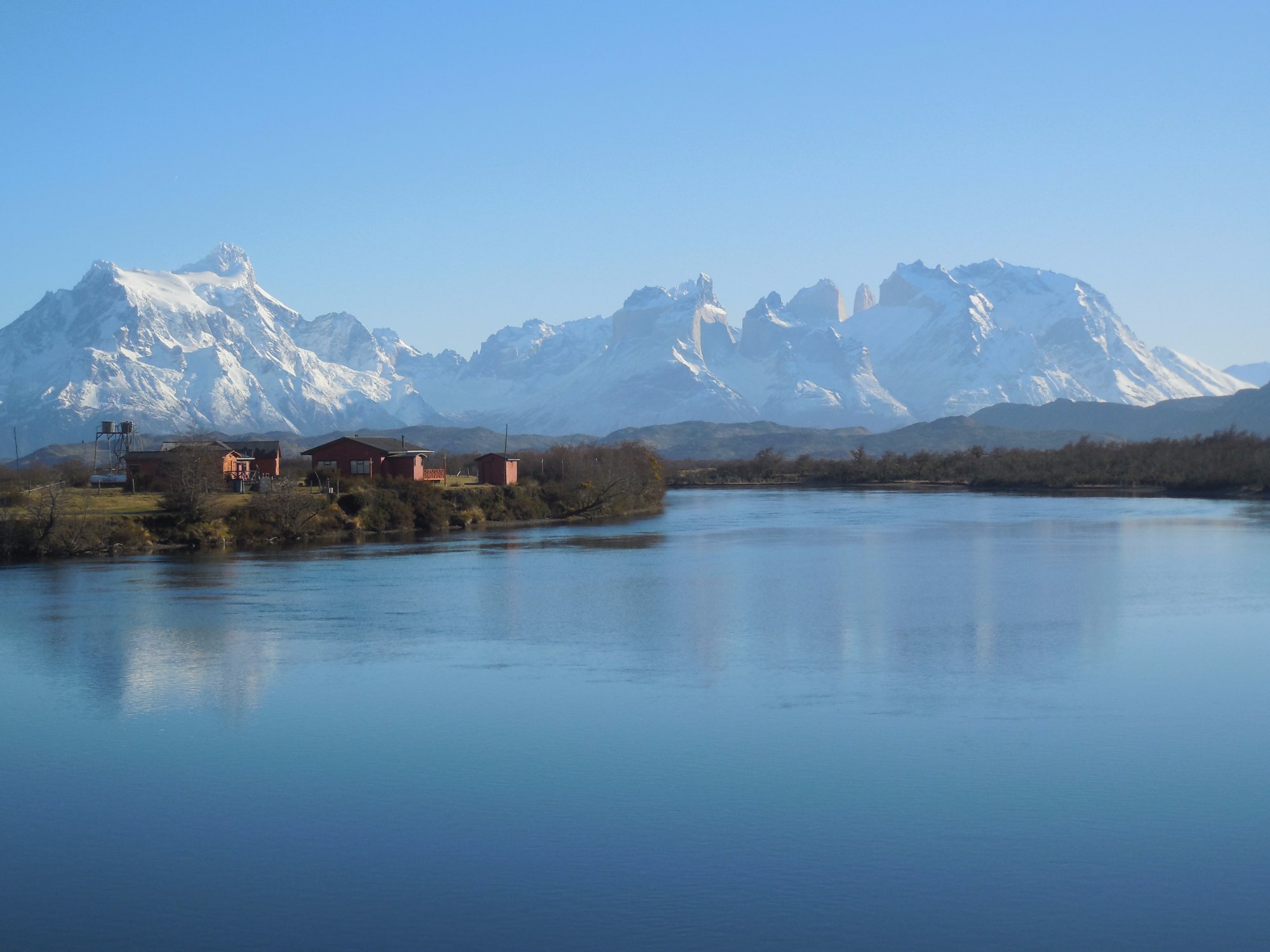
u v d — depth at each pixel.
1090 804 31.11
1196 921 24.88
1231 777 33.16
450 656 49.16
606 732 37.66
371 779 33.31
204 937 24.38
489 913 25.27
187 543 92.50
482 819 30.30
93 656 49.41
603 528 117.12
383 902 25.78
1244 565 80.50
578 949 23.75
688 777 33.25
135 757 35.47
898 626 56.12
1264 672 45.62
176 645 51.59
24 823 30.33
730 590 68.69
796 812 30.56
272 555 87.94
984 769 33.88
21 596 65.88
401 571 78.12
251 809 31.17
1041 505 156.88
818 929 24.50
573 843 28.75
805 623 57.03
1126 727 38.09
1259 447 198.12
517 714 39.81
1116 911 25.30
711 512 147.50
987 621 57.47
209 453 116.44
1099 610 60.66
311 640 52.81
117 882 26.91
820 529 115.69
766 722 38.69
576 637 53.50
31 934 24.53
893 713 39.81
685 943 23.97
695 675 45.53
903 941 24.05
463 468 178.75
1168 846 28.48
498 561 84.25
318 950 23.83
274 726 38.56
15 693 43.12
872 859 27.78
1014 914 25.16
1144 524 119.38
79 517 90.50
